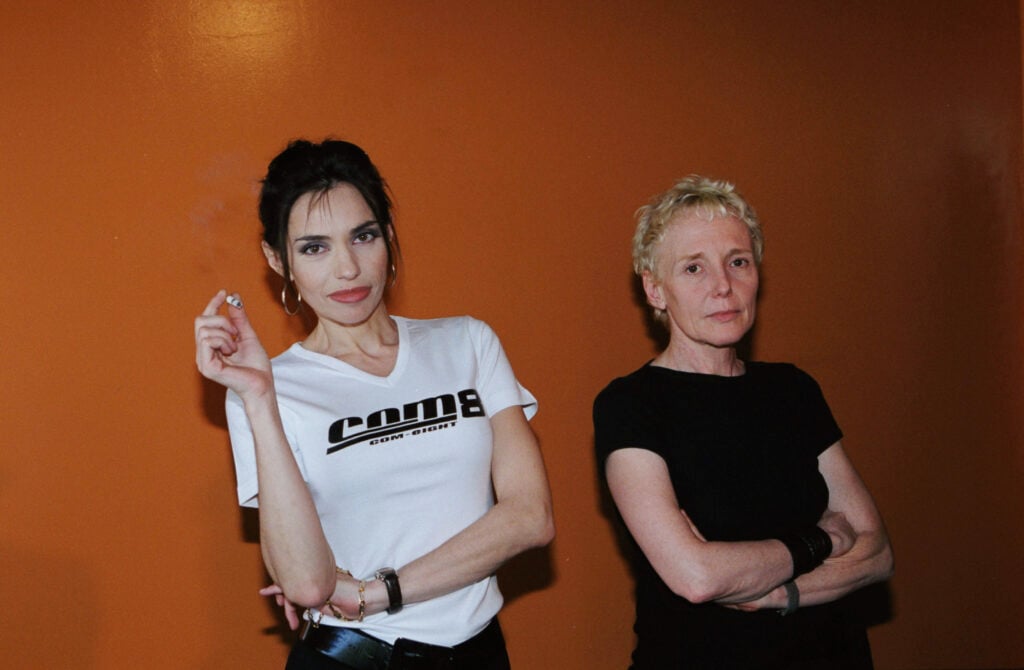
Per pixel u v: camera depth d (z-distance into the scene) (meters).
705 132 3.38
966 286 3.63
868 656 2.18
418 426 2.03
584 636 3.32
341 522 2.00
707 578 1.96
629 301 3.32
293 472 1.85
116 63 2.97
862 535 2.18
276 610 3.10
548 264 3.25
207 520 3.05
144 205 2.98
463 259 3.18
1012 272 3.67
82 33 2.95
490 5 3.20
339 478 1.98
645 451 2.08
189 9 3.01
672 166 3.35
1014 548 3.70
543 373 3.25
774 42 3.44
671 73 3.35
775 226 3.44
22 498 2.92
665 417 2.12
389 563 2.00
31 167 2.92
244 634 3.08
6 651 2.92
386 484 1.99
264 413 1.84
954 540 3.64
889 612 3.59
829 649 2.11
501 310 3.21
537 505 2.05
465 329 2.21
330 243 2.01
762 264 3.43
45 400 2.93
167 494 3.02
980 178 3.63
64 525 2.95
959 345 3.63
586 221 3.28
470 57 3.19
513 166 3.22
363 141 3.11
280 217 2.02
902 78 3.56
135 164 2.98
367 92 3.11
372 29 3.12
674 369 2.21
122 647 2.99
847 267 3.52
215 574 3.06
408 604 1.95
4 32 2.90
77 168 2.94
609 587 3.34
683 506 2.09
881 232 3.55
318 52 3.09
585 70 3.28
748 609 2.05
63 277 2.94
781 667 2.05
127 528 2.99
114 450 2.98
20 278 2.91
